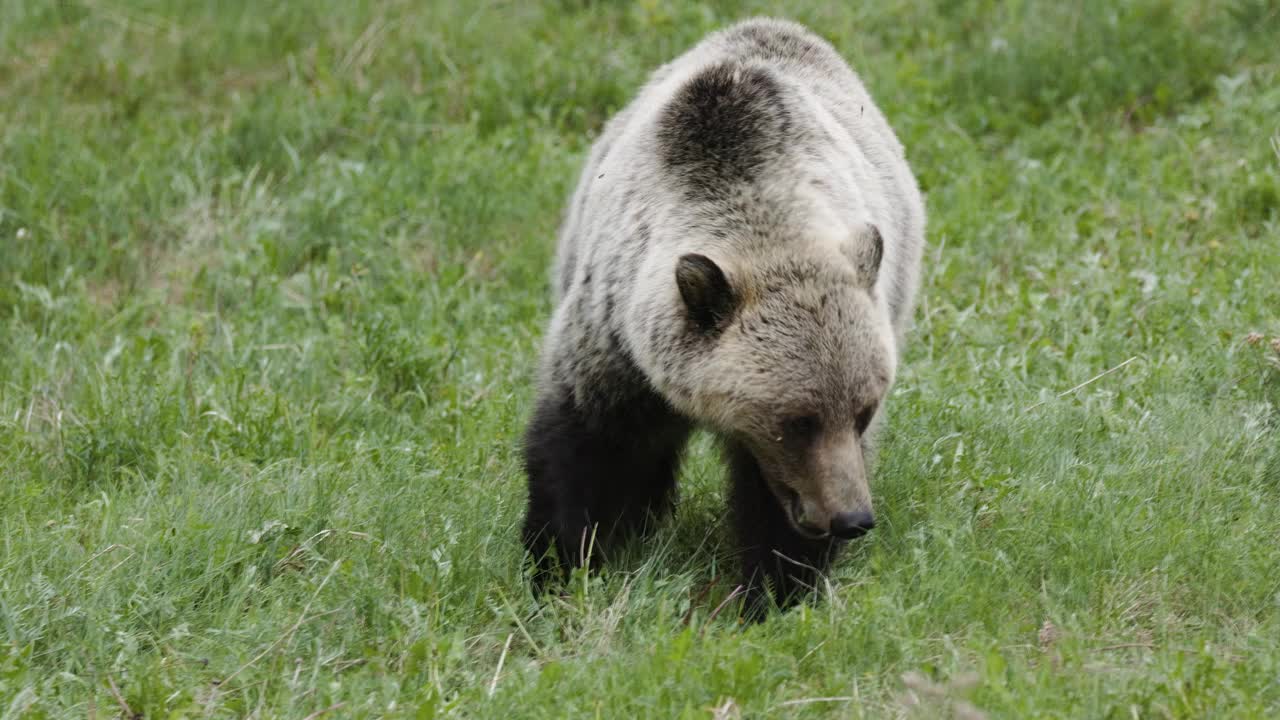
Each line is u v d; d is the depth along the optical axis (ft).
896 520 33.47
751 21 38.06
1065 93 59.62
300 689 27.14
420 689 26.58
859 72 60.75
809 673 27.68
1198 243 48.16
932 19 65.46
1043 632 28.12
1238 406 37.86
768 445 27.91
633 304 29.43
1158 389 38.91
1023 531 32.12
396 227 52.60
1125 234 48.26
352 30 65.72
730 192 29.22
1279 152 49.60
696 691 25.88
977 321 43.68
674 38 63.77
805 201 29.09
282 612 29.60
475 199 53.11
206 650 28.40
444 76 62.44
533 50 63.52
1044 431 36.91
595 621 29.09
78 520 34.24
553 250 50.93
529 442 32.35
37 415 40.50
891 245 32.78
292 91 60.75
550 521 32.22
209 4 67.87
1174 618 29.30
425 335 44.98
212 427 38.93
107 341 45.52
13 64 63.31
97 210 52.37
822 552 31.07
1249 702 24.54
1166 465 34.99
